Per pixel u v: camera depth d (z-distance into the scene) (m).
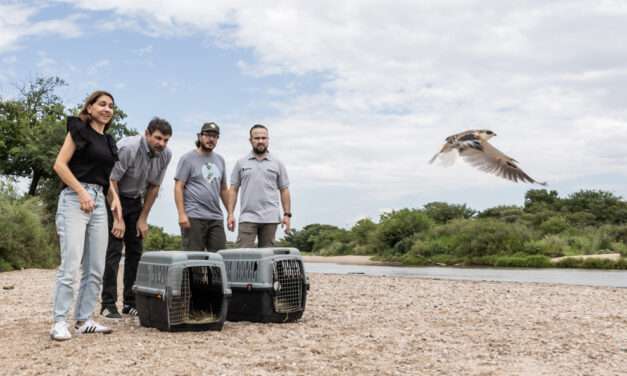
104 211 5.96
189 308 6.54
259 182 7.82
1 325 6.71
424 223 54.53
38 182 41.44
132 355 5.07
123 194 7.11
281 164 8.06
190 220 7.46
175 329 6.13
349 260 53.78
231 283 6.93
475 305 8.72
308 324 6.80
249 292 6.79
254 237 7.83
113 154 5.91
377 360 4.98
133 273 7.40
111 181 6.88
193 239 7.47
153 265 6.34
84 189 5.65
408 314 7.71
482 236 44.19
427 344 5.66
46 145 39.81
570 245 44.38
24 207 22.25
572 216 54.00
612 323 6.96
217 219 7.63
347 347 5.48
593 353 5.30
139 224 7.23
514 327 6.67
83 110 5.80
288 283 6.97
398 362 4.91
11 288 11.70
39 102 47.09
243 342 5.67
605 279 21.22
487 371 4.62
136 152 6.83
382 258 52.19
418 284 12.66
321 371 4.59
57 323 5.73
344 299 9.55
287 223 8.05
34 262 21.73
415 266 39.50
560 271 30.02
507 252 42.88
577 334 6.22
